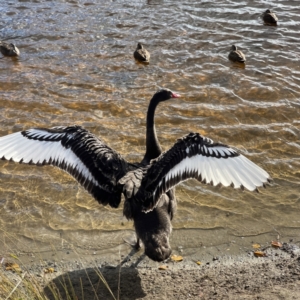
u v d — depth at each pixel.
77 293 7.62
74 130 7.59
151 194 7.07
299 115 13.20
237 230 9.13
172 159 7.09
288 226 9.23
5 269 8.22
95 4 20.45
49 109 13.52
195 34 17.94
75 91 14.47
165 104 13.73
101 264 8.38
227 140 12.20
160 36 17.83
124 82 14.98
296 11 19.61
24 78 15.18
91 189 7.39
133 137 12.24
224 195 10.13
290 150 11.75
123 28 18.45
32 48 17.16
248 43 17.30
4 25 18.70
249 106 13.62
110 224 9.35
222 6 20.05
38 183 10.59
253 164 6.66
